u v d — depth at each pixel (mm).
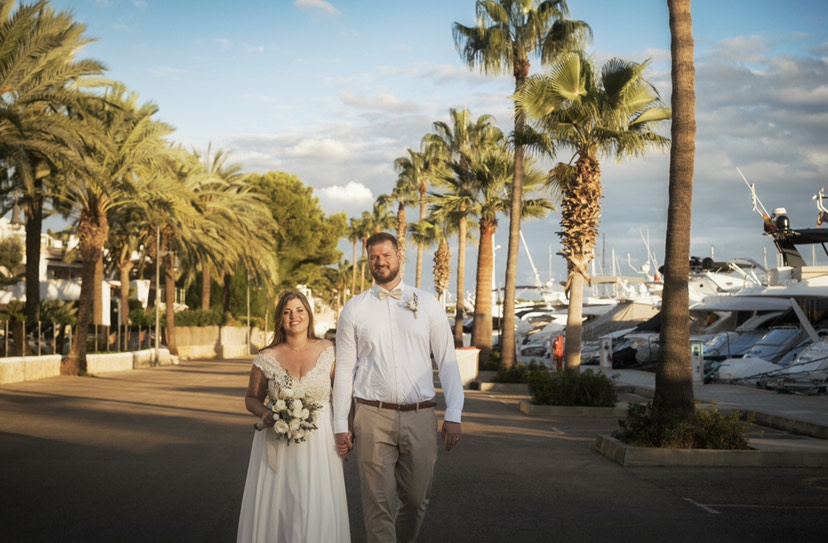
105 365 37312
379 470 5402
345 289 148375
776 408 18547
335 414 5461
